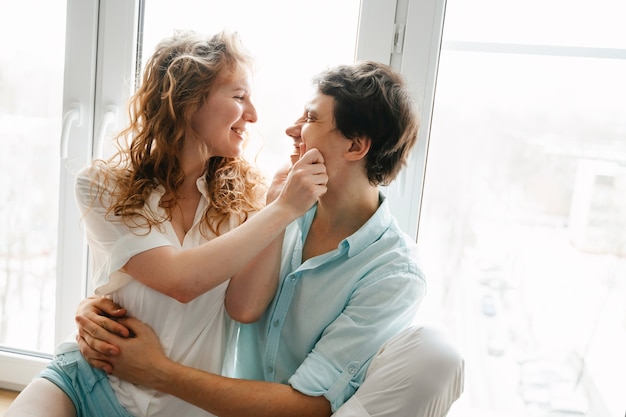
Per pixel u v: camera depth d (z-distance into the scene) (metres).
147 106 1.14
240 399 1.04
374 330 1.08
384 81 1.09
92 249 1.17
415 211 1.37
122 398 1.09
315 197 1.06
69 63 1.42
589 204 1.35
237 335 1.28
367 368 1.08
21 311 1.58
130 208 1.08
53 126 1.49
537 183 1.36
